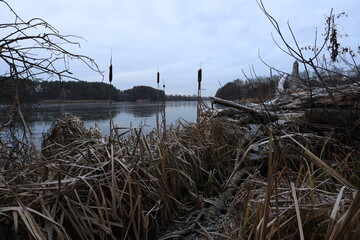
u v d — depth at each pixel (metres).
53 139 3.32
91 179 2.01
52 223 1.58
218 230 1.86
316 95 4.00
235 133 3.97
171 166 2.67
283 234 1.36
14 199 1.67
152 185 2.38
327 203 1.35
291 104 4.91
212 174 2.90
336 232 1.09
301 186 1.62
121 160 2.30
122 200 2.12
